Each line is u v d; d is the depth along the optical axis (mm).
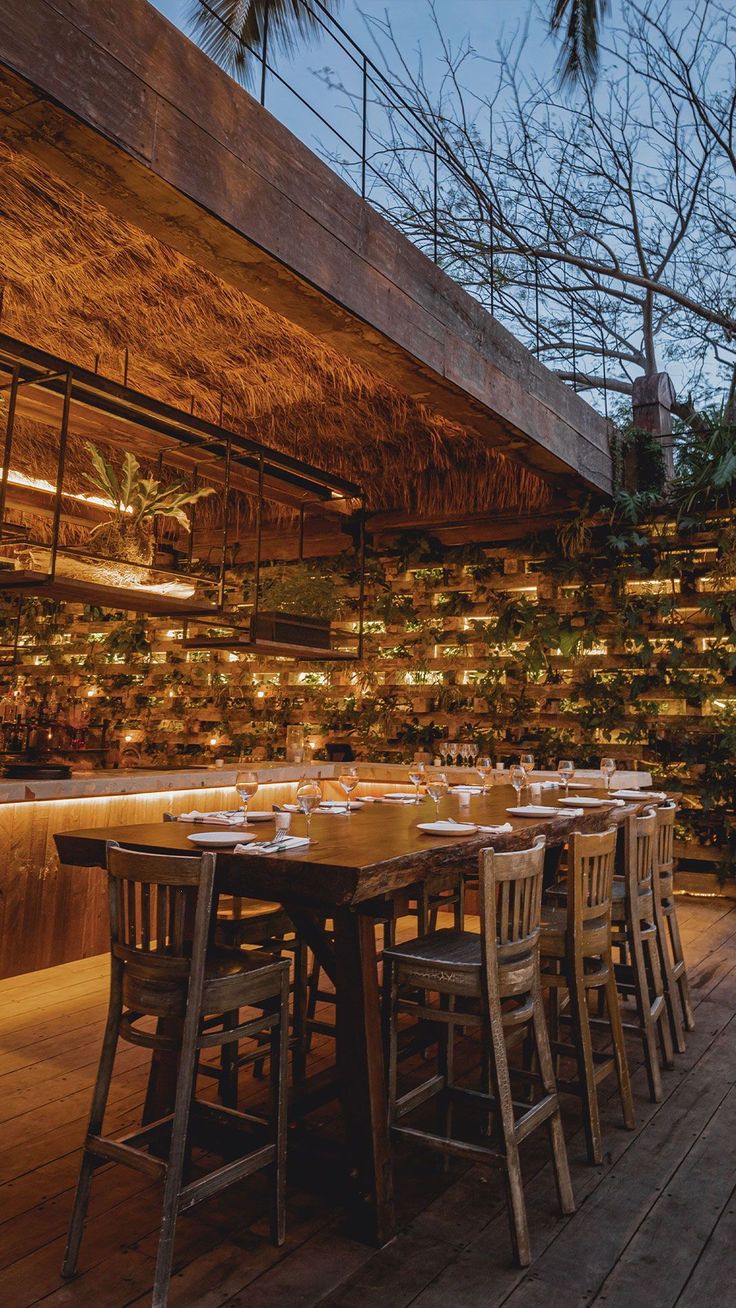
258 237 3287
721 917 5801
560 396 5879
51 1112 2703
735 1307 1807
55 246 4023
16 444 6355
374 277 3951
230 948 2293
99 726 9008
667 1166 2449
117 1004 2039
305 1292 1846
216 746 8477
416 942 2498
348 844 2504
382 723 7703
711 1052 3377
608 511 6703
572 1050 2633
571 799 3857
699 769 6500
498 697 7254
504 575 7352
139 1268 1920
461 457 6773
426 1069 3180
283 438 6531
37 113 2631
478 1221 2152
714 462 6453
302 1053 2963
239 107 3250
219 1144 2197
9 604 9562
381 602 7789
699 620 6582
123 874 2035
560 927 2809
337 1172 2123
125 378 5102
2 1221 2104
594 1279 1904
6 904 4203
